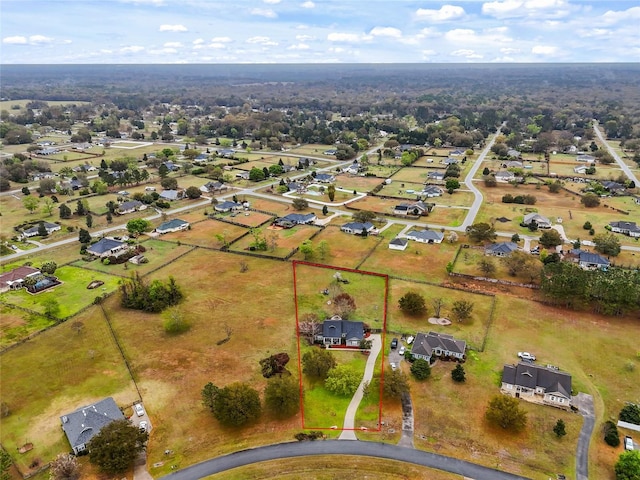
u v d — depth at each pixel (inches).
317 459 2524.6
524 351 3432.6
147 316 3946.9
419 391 3034.0
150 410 2871.6
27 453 2568.9
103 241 5295.3
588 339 3580.2
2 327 3769.7
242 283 4515.3
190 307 4065.0
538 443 2625.5
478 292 4298.7
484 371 3225.9
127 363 3312.0
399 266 4877.0
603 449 2586.1
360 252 5241.1
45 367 3284.9
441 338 3454.7
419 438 2662.4
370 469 2463.1
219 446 2618.1
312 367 3115.2
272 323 3796.8
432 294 4276.6
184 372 3211.1
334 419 2807.6
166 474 2443.4
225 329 3720.5
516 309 4008.4
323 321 3722.9
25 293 4343.0
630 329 3708.2
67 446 2620.6
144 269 4830.2
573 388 3058.6
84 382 3125.0
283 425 2763.3
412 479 2407.7
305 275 4670.3
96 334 3683.6
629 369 3230.8
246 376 3166.8
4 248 5295.3
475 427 2741.1
